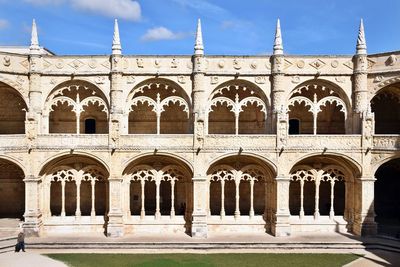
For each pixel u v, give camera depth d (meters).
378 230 39.34
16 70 38.28
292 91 39.81
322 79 39.75
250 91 43.34
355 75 39.41
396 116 46.00
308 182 45.88
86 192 44.31
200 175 37.88
